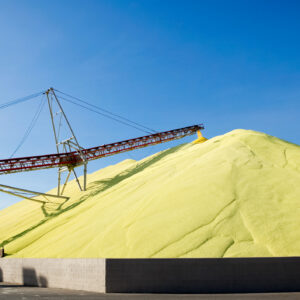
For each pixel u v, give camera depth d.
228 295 14.02
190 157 38.16
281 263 16.55
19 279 23.06
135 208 29.22
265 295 13.87
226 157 33.31
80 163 56.31
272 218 23.73
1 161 50.59
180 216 25.36
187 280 15.71
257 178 28.77
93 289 16.06
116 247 24.17
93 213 34.19
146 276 15.62
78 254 25.64
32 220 49.19
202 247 21.55
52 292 15.68
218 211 24.94
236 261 16.20
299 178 28.64
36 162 53.31
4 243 41.81
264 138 38.47
